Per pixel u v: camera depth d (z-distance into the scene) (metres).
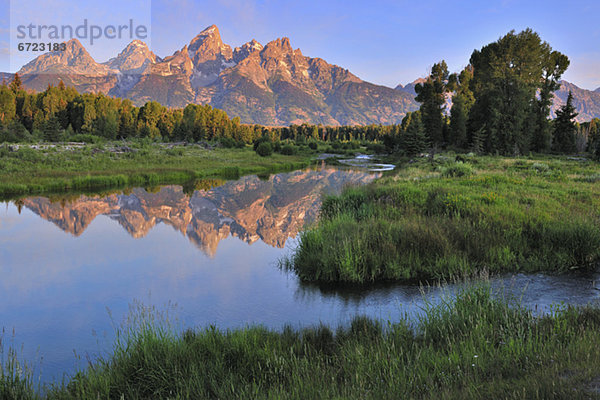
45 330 6.42
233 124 129.50
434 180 21.47
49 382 4.78
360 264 8.57
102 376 4.47
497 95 57.72
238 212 19.66
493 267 8.19
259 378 4.39
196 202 22.70
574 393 2.75
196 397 4.06
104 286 8.67
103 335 6.21
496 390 3.06
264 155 67.44
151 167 38.78
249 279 8.98
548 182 19.64
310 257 9.29
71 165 35.41
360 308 6.88
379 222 10.94
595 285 7.11
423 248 9.20
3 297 8.02
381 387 3.63
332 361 4.78
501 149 55.66
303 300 7.46
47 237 13.84
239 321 6.56
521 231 9.72
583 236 8.75
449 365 3.86
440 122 70.88
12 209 19.06
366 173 43.06
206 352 5.02
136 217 17.95
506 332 4.61
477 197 13.87
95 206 20.56
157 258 11.08
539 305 6.18
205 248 12.34
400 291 7.55
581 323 4.84
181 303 7.52
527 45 56.41
